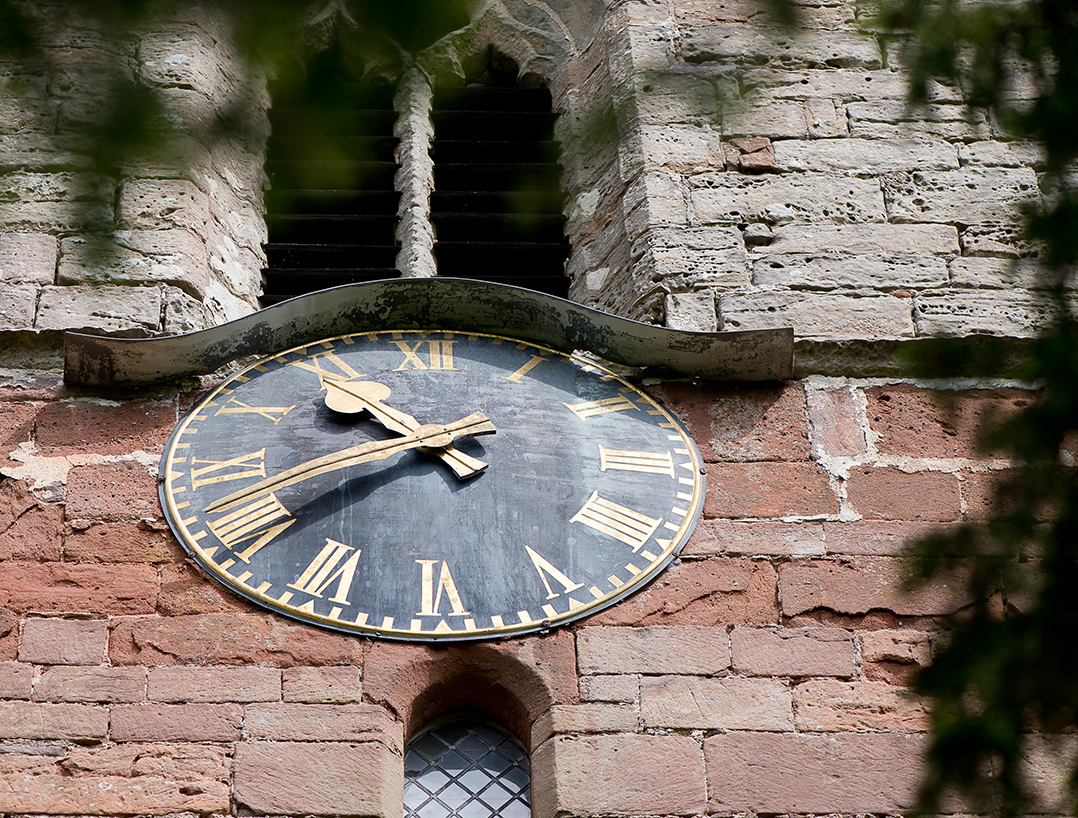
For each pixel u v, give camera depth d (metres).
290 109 16.92
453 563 11.84
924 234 14.85
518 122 17.47
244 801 10.47
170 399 13.06
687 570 11.94
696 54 16.56
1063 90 7.36
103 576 11.70
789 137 15.71
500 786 11.10
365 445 12.46
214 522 12.05
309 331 13.51
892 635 11.57
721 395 13.31
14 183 14.74
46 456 12.54
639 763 10.78
